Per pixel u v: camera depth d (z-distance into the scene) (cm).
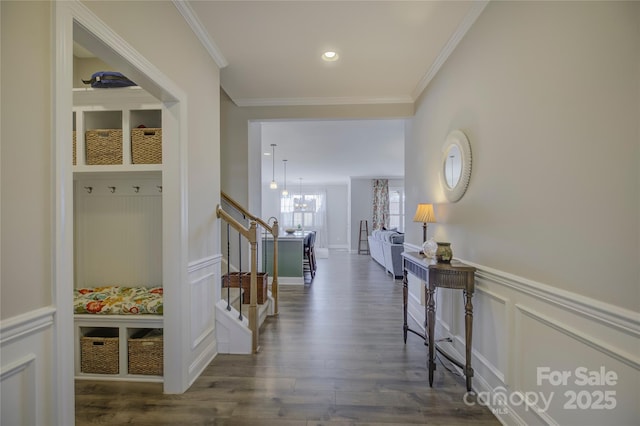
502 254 175
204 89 235
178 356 200
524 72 156
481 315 199
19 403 98
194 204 217
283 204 1206
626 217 104
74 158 236
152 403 191
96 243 272
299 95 350
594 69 115
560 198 132
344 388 208
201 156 229
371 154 664
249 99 362
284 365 239
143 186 269
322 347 274
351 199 1057
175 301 199
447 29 224
